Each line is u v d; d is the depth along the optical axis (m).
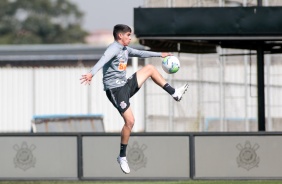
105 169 52.84
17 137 53.69
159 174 52.56
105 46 104.62
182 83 66.62
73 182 52.91
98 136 52.84
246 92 71.31
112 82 35.75
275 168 51.75
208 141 52.16
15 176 53.69
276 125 72.50
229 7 54.62
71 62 104.69
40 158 53.41
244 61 71.69
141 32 55.34
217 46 64.25
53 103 105.62
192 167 52.16
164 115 65.81
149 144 52.56
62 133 53.16
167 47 61.66
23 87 106.12
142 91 95.75
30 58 105.31
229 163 52.06
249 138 51.91
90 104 104.19
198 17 54.94
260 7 54.38
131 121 35.94
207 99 68.31
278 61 72.44
